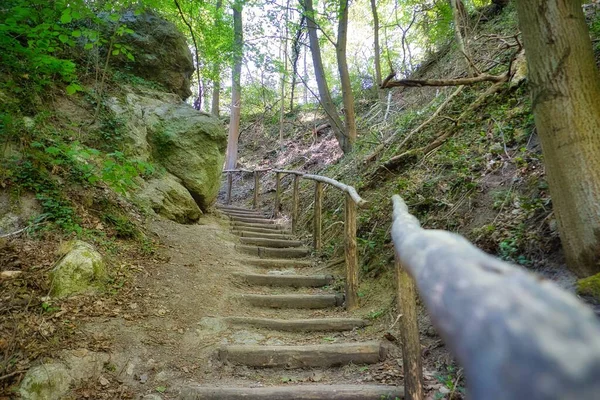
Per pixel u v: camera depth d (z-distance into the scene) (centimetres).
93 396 217
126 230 397
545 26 222
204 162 640
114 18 418
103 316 275
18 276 273
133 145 543
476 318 24
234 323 315
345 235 362
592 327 20
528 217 277
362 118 962
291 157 1107
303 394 231
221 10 906
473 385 22
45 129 430
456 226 332
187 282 362
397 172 500
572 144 214
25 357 220
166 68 738
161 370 250
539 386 17
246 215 750
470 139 434
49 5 372
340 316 339
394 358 271
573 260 220
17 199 339
